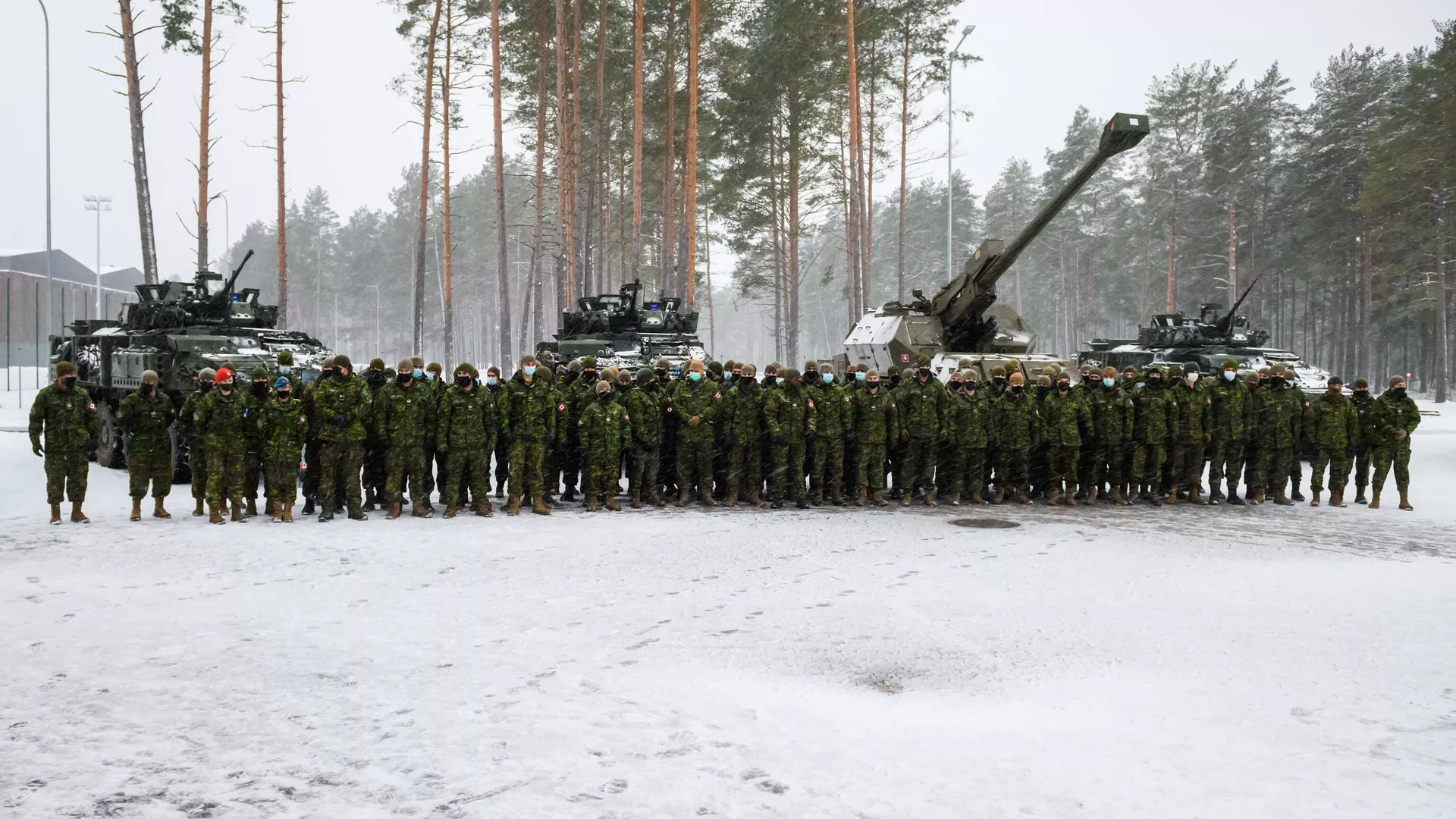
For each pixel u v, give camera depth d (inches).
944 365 710.5
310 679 227.9
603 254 1772.9
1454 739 193.2
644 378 553.0
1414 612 296.4
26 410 1187.3
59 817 155.9
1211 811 159.5
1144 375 584.1
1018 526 472.4
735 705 211.8
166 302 758.5
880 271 3361.2
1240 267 2310.5
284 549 398.3
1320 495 607.8
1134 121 590.2
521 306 3575.3
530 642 260.5
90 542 412.5
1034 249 3083.2
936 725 201.0
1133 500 585.9
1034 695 221.1
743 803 161.9
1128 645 261.0
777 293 2454.5
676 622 283.9
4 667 235.3
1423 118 1697.8
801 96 1497.3
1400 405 552.1
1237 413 569.6
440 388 503.8
